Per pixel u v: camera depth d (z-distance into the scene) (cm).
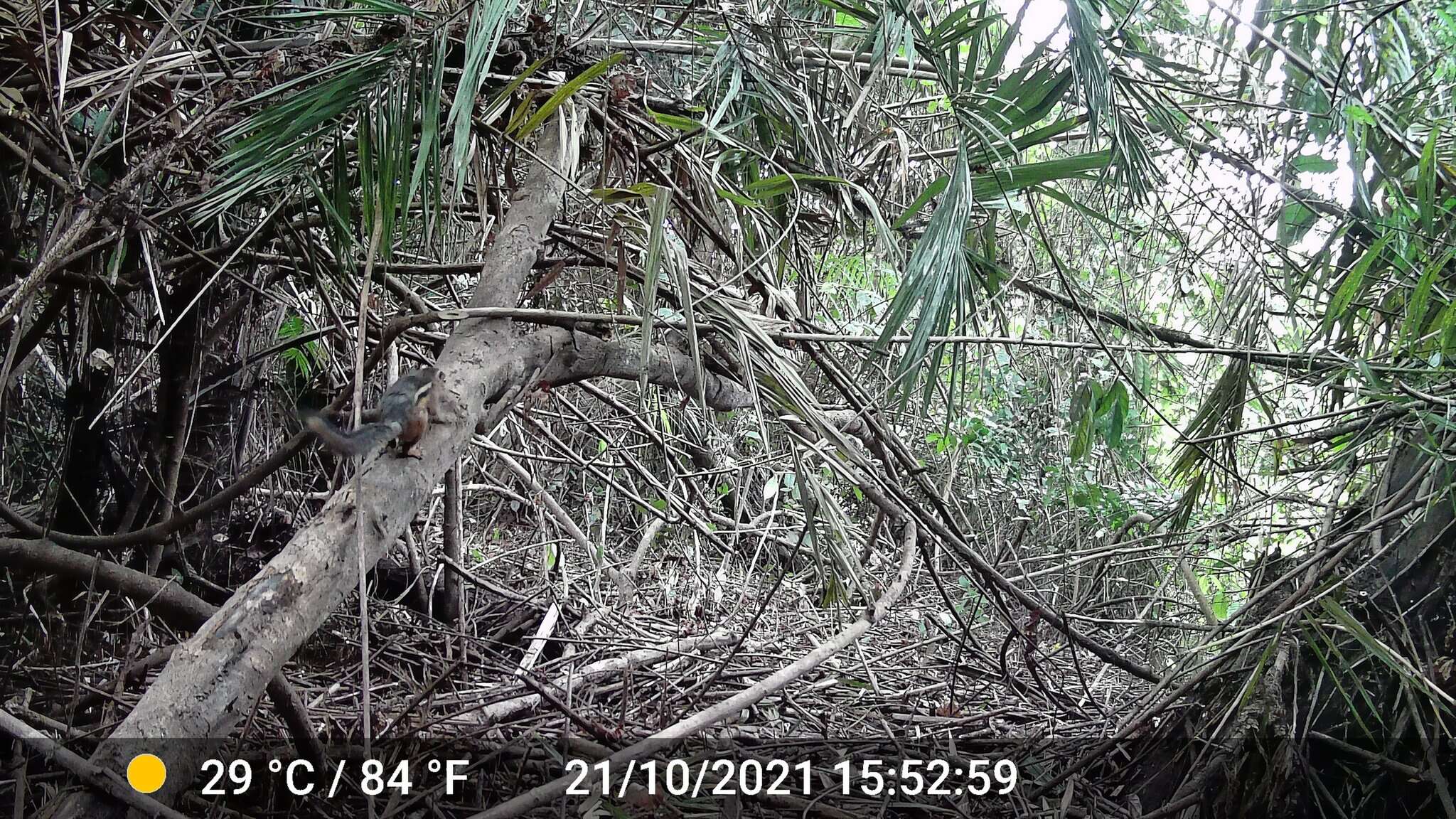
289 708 224
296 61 243
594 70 236
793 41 352
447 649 352
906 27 305
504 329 230
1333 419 395
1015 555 495
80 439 283
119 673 255
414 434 183
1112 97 322
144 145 252
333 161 253
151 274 228
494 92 276
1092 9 321
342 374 347
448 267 291
